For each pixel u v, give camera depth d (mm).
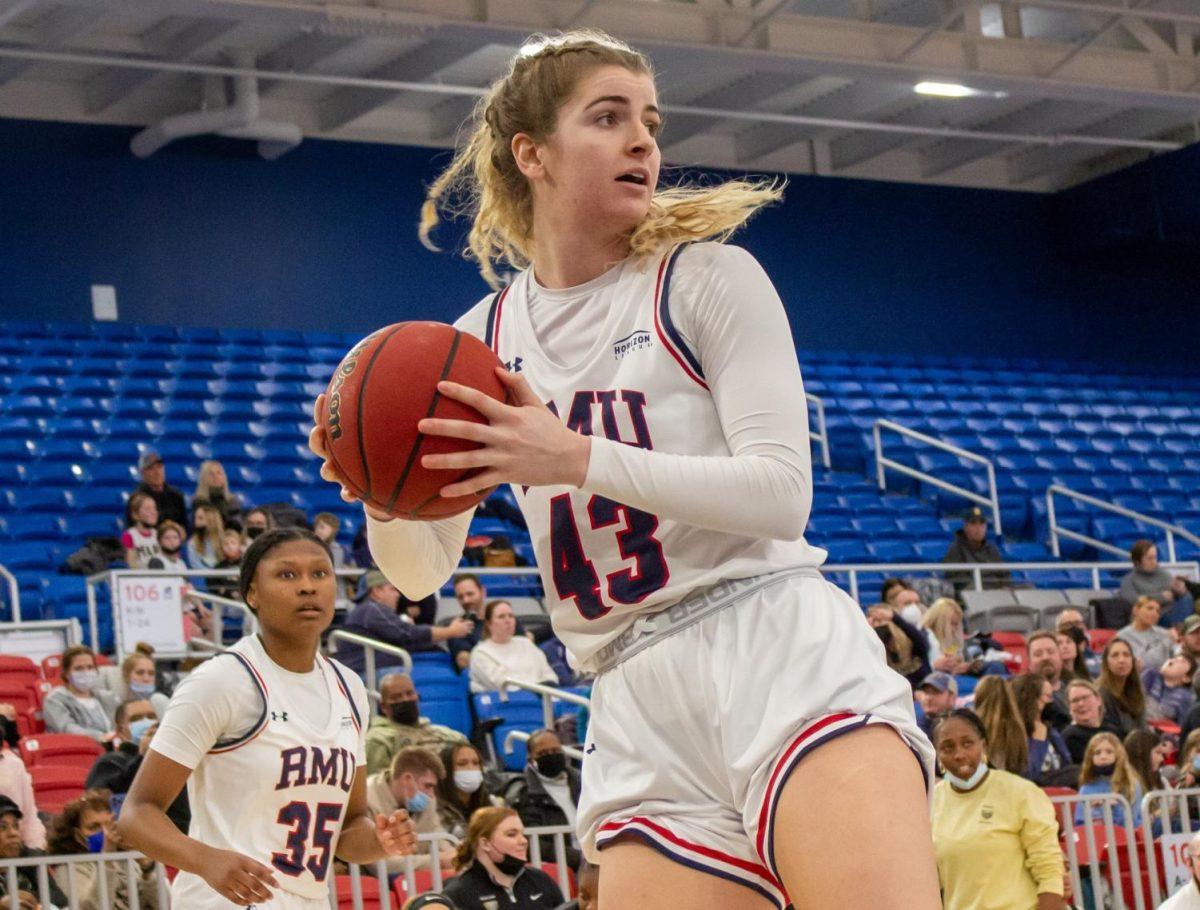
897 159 19844
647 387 2080
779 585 2057
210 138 16734
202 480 11180
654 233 2129
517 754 9164
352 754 3836
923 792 1927
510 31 12688
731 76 16859
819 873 1868
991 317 19969
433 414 1905
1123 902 6707
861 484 16156
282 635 3746
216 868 3404
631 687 2088
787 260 19109
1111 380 19562
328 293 16953
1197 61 15766
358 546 11203
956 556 13312
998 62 14758
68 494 12961
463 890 5531
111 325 15906
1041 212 20453
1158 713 9914
